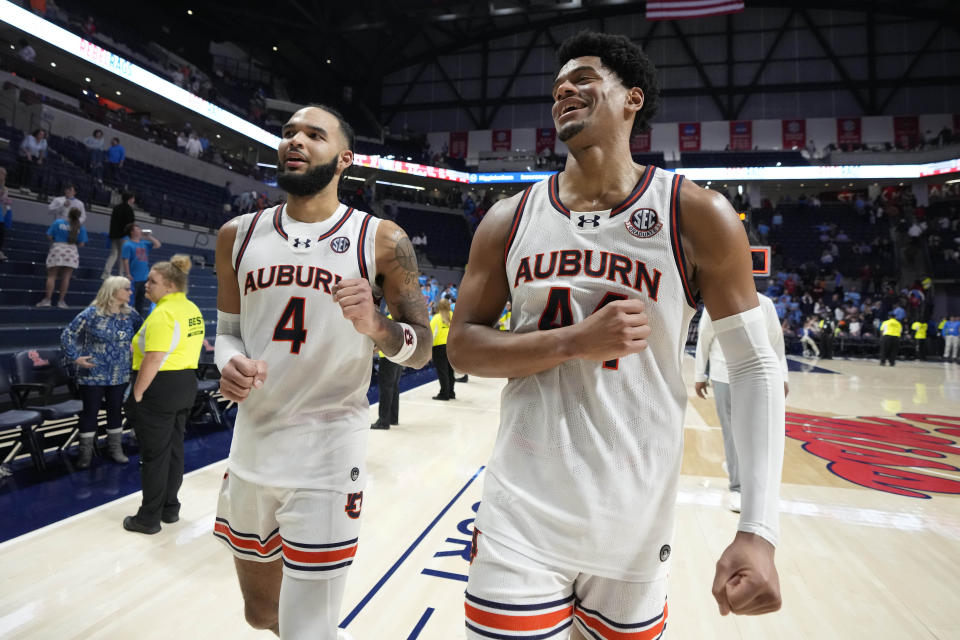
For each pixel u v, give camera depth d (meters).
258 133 18.61
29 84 11.69
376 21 21.39
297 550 1.39
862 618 2.23
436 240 23.33
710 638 2.08
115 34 15.59
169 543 2.81
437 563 2.60
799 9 22.39
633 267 1.01
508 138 25.16
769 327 3.25
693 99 23.41
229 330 1.66
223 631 2.06
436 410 6.57
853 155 20.97
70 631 2.04
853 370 12.44
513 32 24.58
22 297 6.75
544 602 0.98
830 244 20.98
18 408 4.04
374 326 1.36
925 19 21.52
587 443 0.99
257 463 1.46
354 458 1.49
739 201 21.00
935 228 20.44
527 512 1.00
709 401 7.55
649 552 0.98
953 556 2.84
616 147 1.07
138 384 2.76
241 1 19.91
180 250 12.05
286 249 1.54
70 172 10.48
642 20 23.70
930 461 4.69
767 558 0.84
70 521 3.04
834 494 3.83
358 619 2.13
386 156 23.06
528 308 1.08
